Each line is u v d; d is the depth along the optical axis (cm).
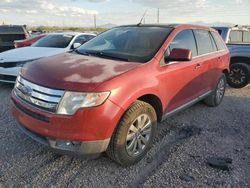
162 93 366
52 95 288
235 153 372
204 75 495
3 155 342
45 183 292
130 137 322
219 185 298
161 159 350
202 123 485
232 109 581
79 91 281
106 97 287
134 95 311
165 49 384
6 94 614
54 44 800
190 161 346
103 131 288
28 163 327
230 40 838
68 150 292
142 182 300
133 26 467
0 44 1300
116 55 383
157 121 386
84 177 305
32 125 303
